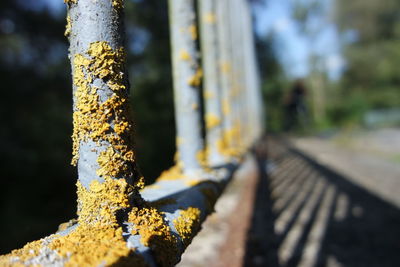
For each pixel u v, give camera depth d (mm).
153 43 11984
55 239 751
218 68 2795
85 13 855
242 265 3553
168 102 11172
